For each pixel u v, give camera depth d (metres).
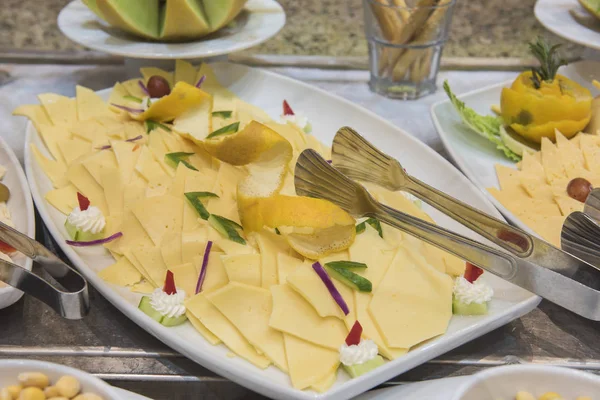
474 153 1.08
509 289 0.73
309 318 0.67
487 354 0.71
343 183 0.71
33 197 0.87
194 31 1.13
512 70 1.39
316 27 1.38
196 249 0.76
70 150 0.98
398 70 1.23
